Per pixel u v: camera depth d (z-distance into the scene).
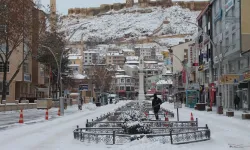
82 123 29.02
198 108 51.72
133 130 17.19
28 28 53.16
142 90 97.12
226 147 15.31
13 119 35.34
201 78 79.88
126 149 13.52
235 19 49.75
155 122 22.39
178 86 97.69
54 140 17.64
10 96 72.62
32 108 61.00
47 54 69.25
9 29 51.47
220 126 25.53
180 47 117.56
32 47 56.09
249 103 47.78
